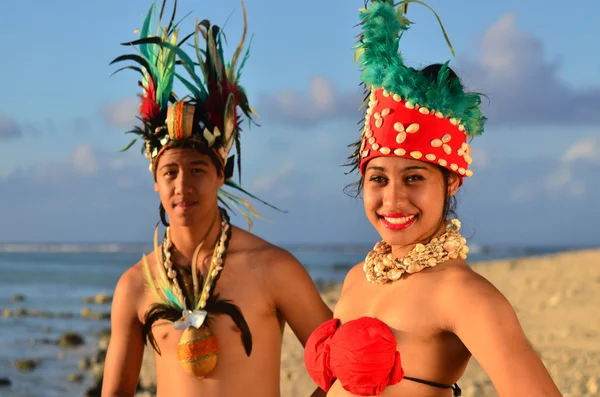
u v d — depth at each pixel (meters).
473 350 2.77
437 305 2.86
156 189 3.96
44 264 65.81
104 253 127.06
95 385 10.71
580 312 11.55
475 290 2.80
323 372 2.99
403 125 2.98
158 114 3.96
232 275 3.92
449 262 2.96
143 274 4.02
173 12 4.15
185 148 3.84
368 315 3.05
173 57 4.02
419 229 2.99
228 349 3.82
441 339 2.87
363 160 3.12
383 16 3.15
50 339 15.53
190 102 3.99
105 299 25.72
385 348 2.81
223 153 3.93
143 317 3.96
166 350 3.87
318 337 3.07
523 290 15.53
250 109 4.18
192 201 3.83
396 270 3.01
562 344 9.18
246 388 3.82
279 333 4.02
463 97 3.00
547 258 25.52
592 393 6.79
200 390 3.78
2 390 10.53
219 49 4.02
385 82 3.03
